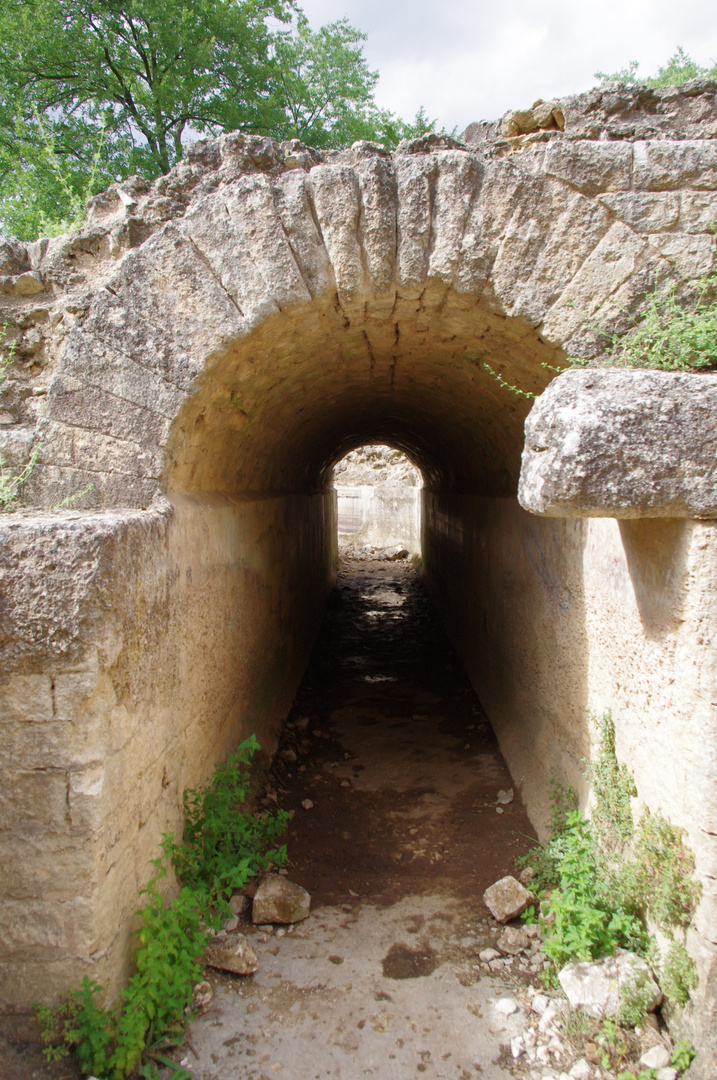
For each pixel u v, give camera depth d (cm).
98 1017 245
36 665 240
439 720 654
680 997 257
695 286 333
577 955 299
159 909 284
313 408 646
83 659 242
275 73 1183
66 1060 244
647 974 272
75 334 342
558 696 419
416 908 367
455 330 407
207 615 405
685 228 333
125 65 1064
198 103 1130
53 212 713
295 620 783
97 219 390
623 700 312
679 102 361
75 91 1059
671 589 261
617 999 271
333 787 515
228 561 461
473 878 392
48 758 242
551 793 417
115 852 263
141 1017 256
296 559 803
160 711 317
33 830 245
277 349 407
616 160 332
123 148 1091
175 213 373
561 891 343
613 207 332
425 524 1342
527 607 500
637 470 242
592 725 352
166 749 326
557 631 420
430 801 488
